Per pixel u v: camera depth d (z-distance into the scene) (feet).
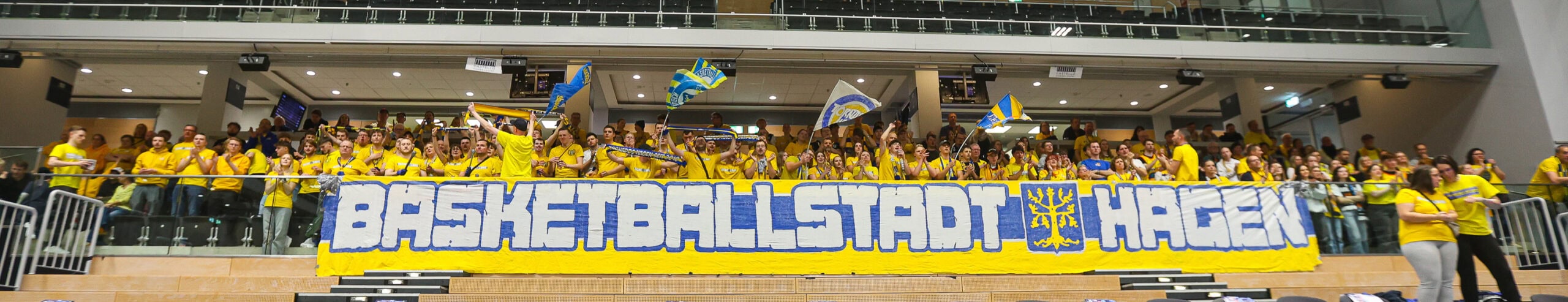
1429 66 36.11
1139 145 37.76
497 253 19.35
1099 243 20.58
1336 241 21.62
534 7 34.12
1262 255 21.02
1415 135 39.88
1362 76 38.40
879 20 35.04
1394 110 41.27
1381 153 36.65
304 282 18.58
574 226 19.65
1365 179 27.99
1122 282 20.01
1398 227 22.09
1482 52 35.86
